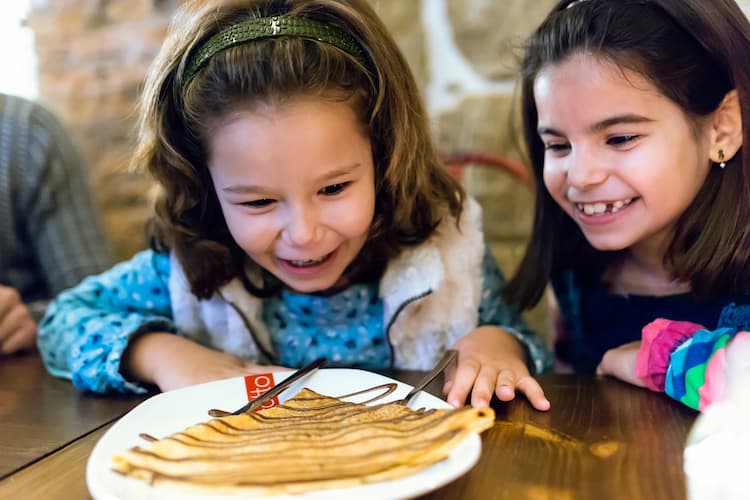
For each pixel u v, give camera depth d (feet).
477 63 6.02
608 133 2.90
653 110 2.87
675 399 2.40
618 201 3.00
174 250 3.30
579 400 2.42
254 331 3.39
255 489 1.56
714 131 3.09
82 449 2.13
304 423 1.98
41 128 4.85
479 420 1.76
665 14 2.97
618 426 2.14
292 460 1.71
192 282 3.29
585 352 3.79
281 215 2.73
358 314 3.47
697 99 2.95
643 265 3.59
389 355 3.51
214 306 3.41
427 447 1.68
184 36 2.93
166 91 2.99
